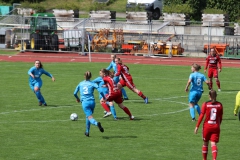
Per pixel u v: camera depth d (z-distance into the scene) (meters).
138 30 98.31
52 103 48.31
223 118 42.19
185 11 115.31
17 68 74.12
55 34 95.62
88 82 35.53
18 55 90.12
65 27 106.44
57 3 146.75
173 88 57.66
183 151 32.16
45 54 92.38
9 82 61.22
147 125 39.41
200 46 98.12
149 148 32.78
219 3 121.88
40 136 35.75
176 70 73.69
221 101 50.00
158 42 92.50
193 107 40.91
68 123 40.00
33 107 46.34
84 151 31.94
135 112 44.47
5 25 109.00
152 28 102.31
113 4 142.50
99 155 31.08
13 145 33.31
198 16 121.50
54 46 94.88
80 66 77.00
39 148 32.59
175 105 47.75
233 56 88.50
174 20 112.12
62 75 67.31
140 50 93.00
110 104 41.16
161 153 31.64
